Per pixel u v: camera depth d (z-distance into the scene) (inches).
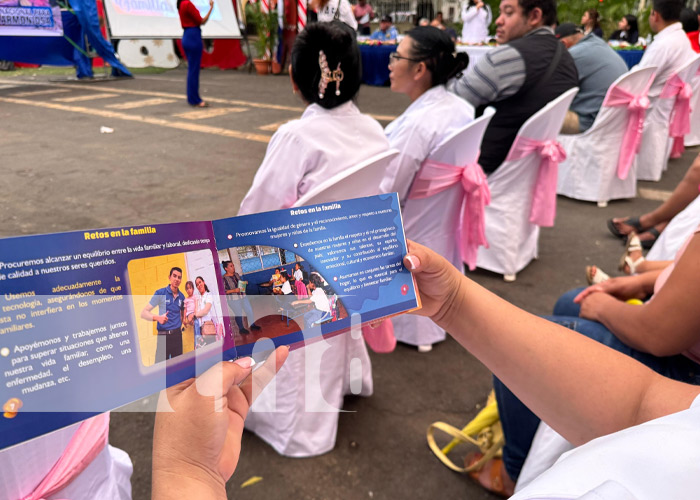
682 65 177.0
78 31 412.8
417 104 83.7
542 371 29.3
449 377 85.3
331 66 56.7
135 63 504.4
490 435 63.0
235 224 23.0
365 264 26.5
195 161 200.7
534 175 111.4
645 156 189.0
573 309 62.0
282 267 24.1
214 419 19.9
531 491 15.8
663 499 13.9
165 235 20.6
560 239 139.0
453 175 84.7
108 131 244.1
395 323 92.2
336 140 58.8
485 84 108.6
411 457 68.9
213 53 518.9
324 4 135.9
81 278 18.4
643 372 28.4
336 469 66.6
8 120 265.7
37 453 30.6
